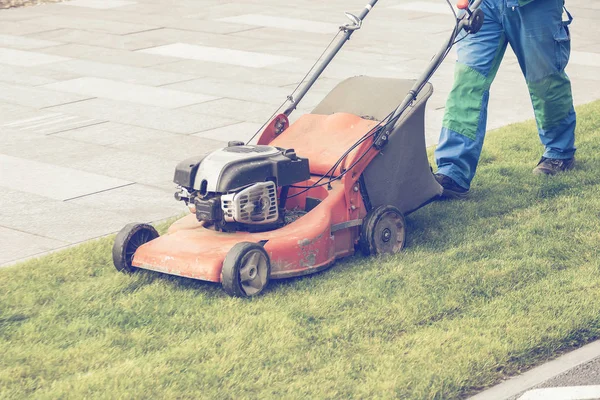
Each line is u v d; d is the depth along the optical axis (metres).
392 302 7.31
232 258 7.32
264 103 14.41
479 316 7.11
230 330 6.84
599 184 10.23
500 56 9.93
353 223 8.27
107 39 19.70
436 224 9.20
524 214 9.38
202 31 20.50
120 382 6.11
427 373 6.23
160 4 24.31
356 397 5.96
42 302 7.48
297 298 7.43
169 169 11.27
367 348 6.60
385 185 8.51
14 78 16.23
